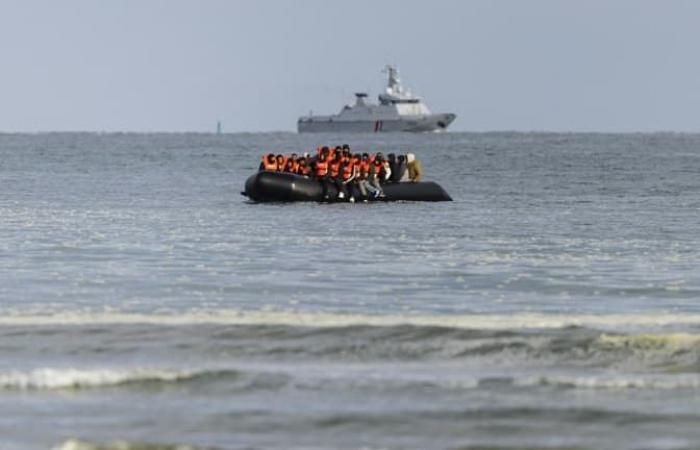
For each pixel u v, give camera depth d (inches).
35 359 2576.3
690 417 2172.7
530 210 6884.8
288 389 2341.3
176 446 1998.0
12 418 2129.7
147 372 2407.7
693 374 2480.3
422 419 2160.4
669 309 3289.9
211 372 2423.7
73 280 3759.8
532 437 2076.8
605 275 3978.8
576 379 2399.1
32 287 3599.9
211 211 6638.8
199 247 4773.6
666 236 5359.3
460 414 2188.7
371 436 2076.8
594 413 2194.9
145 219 6117.1
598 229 5698.8
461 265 4239.7
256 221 5999.0
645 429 2114.9
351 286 3708.2
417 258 4453.7
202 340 2760.8
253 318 3024.1
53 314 3068.4
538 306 3341.5
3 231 5354.3
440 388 2353.6
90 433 2058.3
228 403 2242.9
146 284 3693.4
